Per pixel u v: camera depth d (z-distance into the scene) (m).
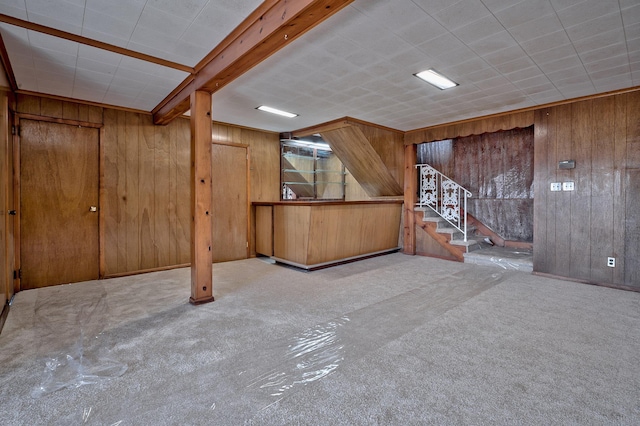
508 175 5.97
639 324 2.76
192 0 2.11
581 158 4.11
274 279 4.31
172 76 3.34
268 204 5.50
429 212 6.42
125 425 1.54
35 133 3.84
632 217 3.78
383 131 5.80
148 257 4.69
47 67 3.10
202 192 3.32
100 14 2.26
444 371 2.02
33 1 2.10
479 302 3.34
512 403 1.71
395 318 2.90
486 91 3.89
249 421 1.56
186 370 2.02
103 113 4.30
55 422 1.57
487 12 2.26
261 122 5.50
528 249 5.70
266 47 2.33
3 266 2.95
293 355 2.21
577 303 3.31
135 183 4.56
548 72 3.32
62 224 4.04
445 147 6.78
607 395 1.77
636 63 3.10
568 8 2.21
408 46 2.77
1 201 2.92
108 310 3.11
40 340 2.46
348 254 5.40
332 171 7.88
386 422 1.56
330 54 2.92
